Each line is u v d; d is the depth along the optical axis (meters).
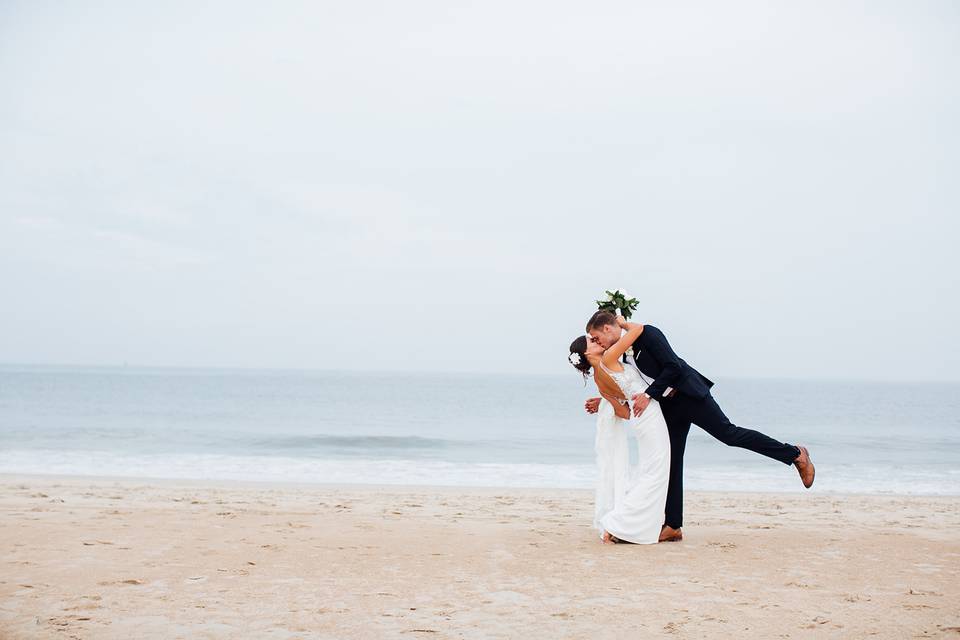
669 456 5.91
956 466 17.39
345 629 3.67
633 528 5.84
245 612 3.93
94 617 3.79
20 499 8.78
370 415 36.62
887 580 4.72
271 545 5.68
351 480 13.60
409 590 4.43
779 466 16.69
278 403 47.25
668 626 3.75
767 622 3.82
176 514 7.33
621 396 6.06
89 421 29.08
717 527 7.07
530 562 5.20
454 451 20.22
